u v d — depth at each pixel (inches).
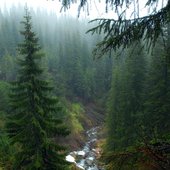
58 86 2613.2
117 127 1330.0
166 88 1041.5
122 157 210.8
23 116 745.6
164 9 204.5
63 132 770.8
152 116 1033.5
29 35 743.1
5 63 2874.0
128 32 218.2
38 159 708.7
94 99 3228.3
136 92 1293.1
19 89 746.8
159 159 191.9
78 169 1456.7
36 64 749.9
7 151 965.8
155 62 1104.2
